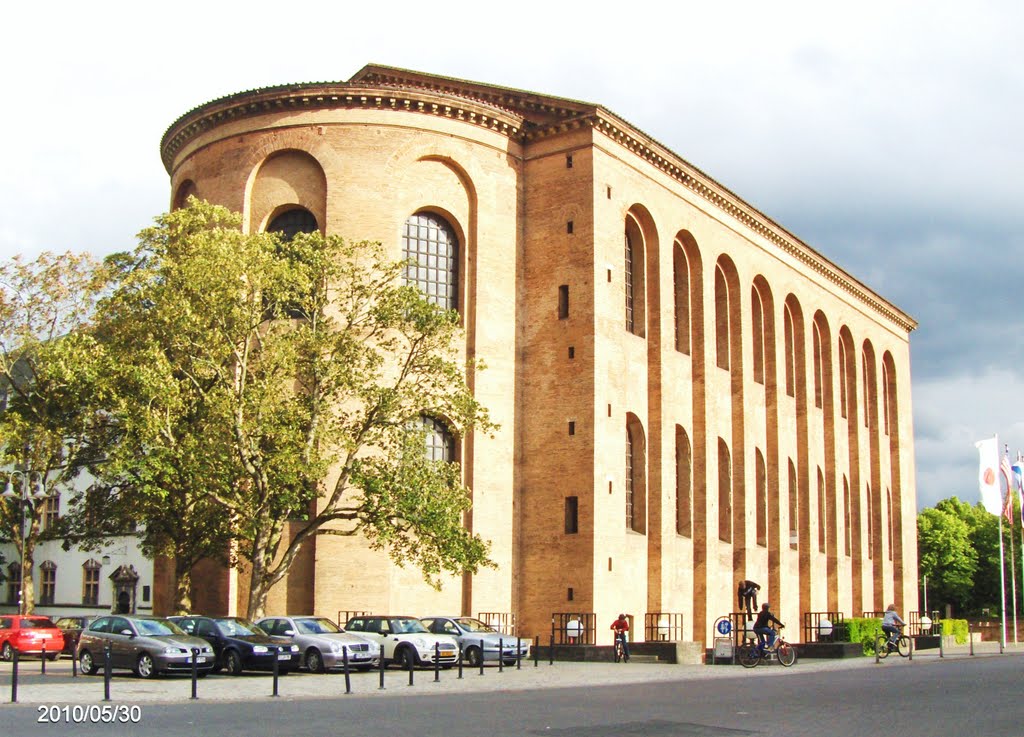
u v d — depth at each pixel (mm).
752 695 22391
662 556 44000
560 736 15562
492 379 41938
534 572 41375
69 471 38938
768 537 54219
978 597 102188
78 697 21156
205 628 29172
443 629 33312
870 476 68625
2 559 62375
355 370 33562
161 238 34062
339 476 36812
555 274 42938
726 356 52281
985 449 47812
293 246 33844
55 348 33906
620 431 42469
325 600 37750
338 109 41219
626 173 44688
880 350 70750
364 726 16625
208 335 31609
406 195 41406
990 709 19297
